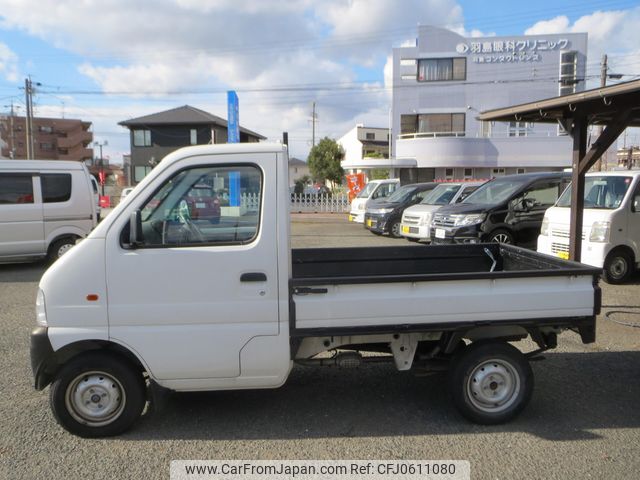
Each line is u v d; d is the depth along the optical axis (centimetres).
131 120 4534
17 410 424
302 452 357
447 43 3441
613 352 558
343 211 2983
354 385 476
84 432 372
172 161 365
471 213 1109
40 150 7250
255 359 364
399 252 524
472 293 372
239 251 359
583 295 380
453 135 3450
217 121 4556
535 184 1135
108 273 356
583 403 432
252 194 365
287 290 363
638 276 923
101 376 369
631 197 850
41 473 331
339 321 365
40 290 361
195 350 361
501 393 392
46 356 355
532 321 378
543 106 738
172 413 417
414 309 368
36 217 1080
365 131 6538
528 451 355
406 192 1689
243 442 371
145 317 357
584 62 3362
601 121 829
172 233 365
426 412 418
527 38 3375
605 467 334
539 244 941
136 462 344
